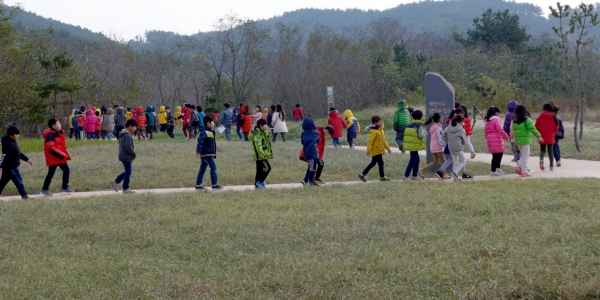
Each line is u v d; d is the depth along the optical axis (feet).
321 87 173.68
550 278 18.90
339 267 21.03
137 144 71.56
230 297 19.06
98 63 170.19
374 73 160.66
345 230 26.07
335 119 67.72
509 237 23.72
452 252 22.15
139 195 36.37
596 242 22.47
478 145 68.54
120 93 160.86
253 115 84.17
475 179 42.39
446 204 30.96
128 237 26.45
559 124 48.11
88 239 26.53
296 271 20.77
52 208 32.76
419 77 147.95
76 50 179.22
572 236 23.45
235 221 28.45
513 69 147.95
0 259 23.58
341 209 30.94
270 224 27.68
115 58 181.27
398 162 51.75
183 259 23.36
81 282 20.75
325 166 49.14
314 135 40.78
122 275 21.27
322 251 23.24
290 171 47.91
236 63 198.59
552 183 36.86
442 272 20.01
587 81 121.80
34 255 24.06
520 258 20.90
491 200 31.37
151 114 91.81
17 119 104.12
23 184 39.86
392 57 182.91
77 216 30.66
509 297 18.19
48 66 109.29
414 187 37.17
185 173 46.96
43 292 19.83
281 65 183.01
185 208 32.17
